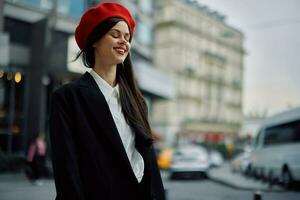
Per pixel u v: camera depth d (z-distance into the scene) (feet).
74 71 62.80
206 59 197.26
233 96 224.12
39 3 66.13
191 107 185.68
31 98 64.44
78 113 4.91
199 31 192.65
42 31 63.36
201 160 59.93
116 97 5.36
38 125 62.54
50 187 40.09
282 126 48.26
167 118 170.71
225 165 113.50
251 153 59.36
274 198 36.24
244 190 44.21
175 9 177.68
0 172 52.47
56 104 4.97
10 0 62.34
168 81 105.29
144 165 5.26
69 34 68.28
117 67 5.66
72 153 4.74
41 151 42.50
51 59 62.08
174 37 174.91
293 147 44.68
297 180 43.65
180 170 58.90
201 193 40.42
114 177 4.84
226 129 206.80
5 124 63.00
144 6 107.96
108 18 5.19
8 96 63.46
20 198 31.91
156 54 177.68
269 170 51.01
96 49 5.39
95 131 4.94
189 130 176.76
